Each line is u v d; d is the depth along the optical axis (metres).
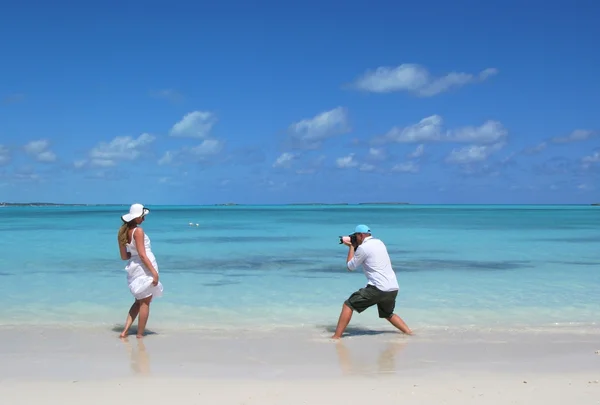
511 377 5.89
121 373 6.04
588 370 6.20
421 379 5.80
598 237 28.27
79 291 11.66
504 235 30.06
